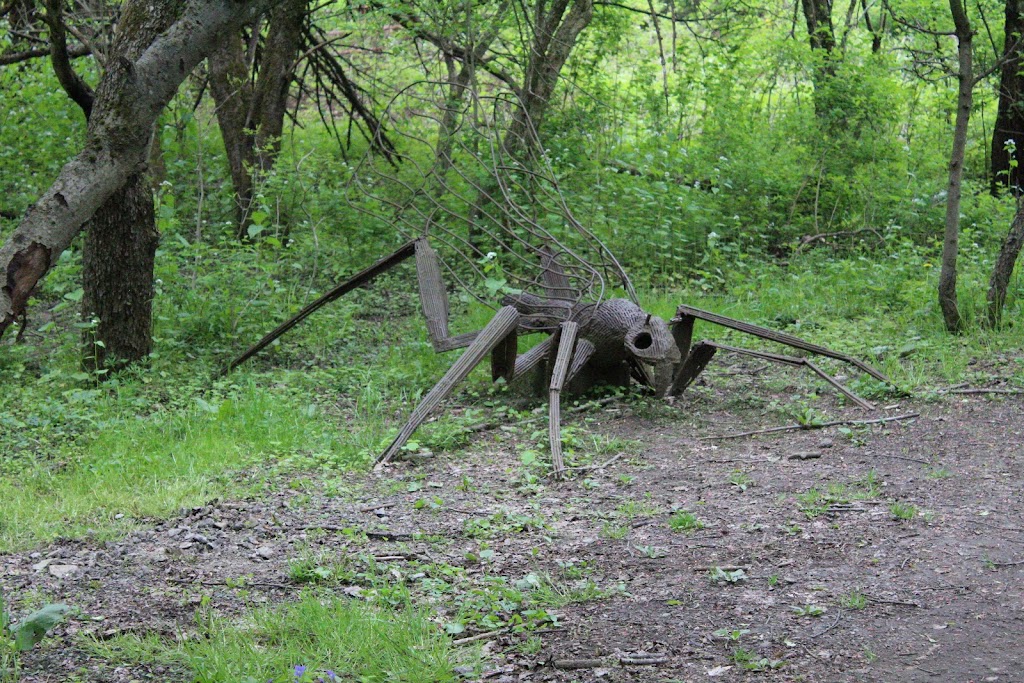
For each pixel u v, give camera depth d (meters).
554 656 3.97
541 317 8.13
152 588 4.66
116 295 8.50
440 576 4.80
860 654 3.90
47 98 12.90
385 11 13.01
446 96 13.47
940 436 6.75
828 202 13.67
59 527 5.45
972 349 8.74
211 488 6.13
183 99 15.45
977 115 16.81
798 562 4.84
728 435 7.09
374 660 3.88
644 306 10.28
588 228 11.54
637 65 17.48
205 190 13.80
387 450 6.72
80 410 7.51
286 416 7.48
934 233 12.73
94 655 3.97
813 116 14.68
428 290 7.97
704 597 4.49
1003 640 3.97
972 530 5.11
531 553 5.09
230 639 4.05
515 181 10.38
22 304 2.77
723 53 16.22
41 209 2.80
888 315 10.11
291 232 12.38
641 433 7.24
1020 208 9.15
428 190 12.45
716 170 13.23
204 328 9.54
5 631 4.10
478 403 8.13
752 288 10.98
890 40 17.27
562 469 6.33
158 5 3.65
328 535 5.36
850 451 6.58
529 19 13.23
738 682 3.72
